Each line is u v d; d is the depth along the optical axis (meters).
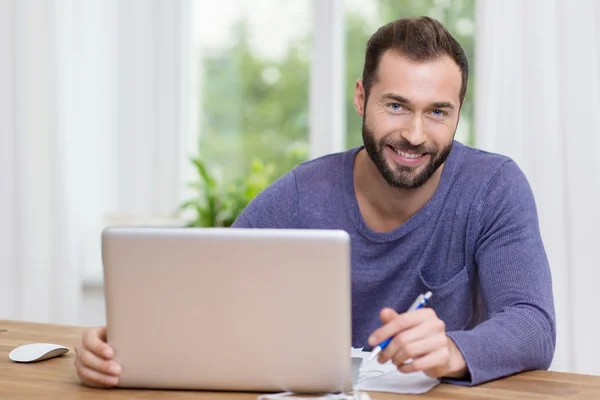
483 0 3.35
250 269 1.45
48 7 3.98
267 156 4.14
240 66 4.16
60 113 4.01
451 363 1.58
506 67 3.34
